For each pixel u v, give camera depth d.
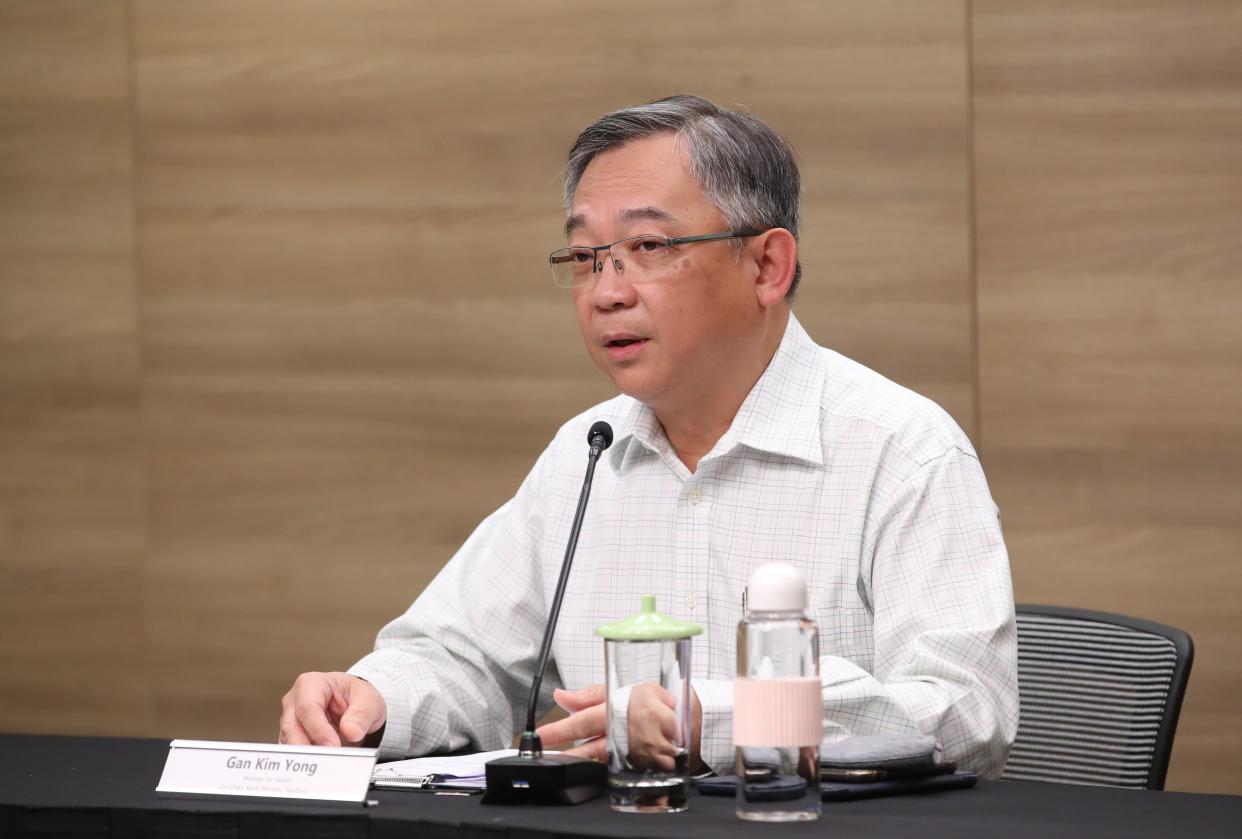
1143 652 6.23
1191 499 9.96
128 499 11.84
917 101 10.34
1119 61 10.02
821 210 10.49
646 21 10.80
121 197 11.81
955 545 5.58
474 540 6.63
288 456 11.51
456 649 6.24
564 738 4.58
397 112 11.27
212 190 11.62
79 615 11.93
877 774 4.40
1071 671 6.38
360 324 11.37
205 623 11.68
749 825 3.93
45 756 5.26
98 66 11.83
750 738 4.00
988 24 10.21
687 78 10.73
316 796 4.32
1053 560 10.17
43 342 11.99
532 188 11.05
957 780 4.55
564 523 6.33
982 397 10.28
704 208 5.54
